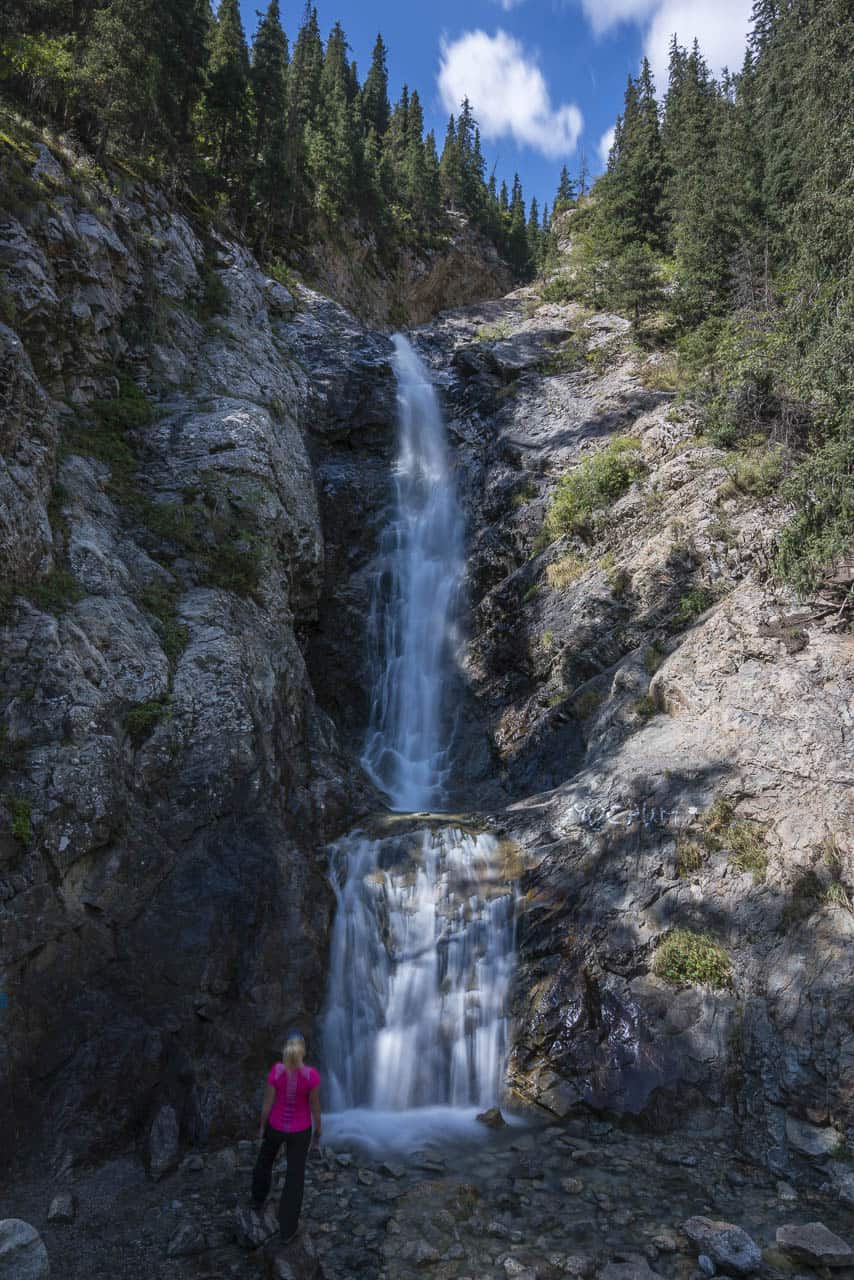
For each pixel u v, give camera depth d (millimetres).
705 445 20234
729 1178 8883
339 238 42906
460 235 57812
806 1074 9555
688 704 14297
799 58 26844
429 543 25031
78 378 17625
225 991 10898
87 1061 9500
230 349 23141
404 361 31562
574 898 12461
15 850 9984
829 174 15578
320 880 12914
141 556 15320
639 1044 10523
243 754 13188
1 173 16906
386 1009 11859
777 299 22516
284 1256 7309
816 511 14000
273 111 36562
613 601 18578
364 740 20984
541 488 23703
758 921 11000
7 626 11703
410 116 71250
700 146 34844
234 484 17844
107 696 12180
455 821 15016
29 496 13008
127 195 22719
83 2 26562
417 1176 8898
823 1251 7344
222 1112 9633
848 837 10953
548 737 17438
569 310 35719
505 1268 7270
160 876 11445
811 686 12781
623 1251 7520
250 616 15938
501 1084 10961
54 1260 7324
